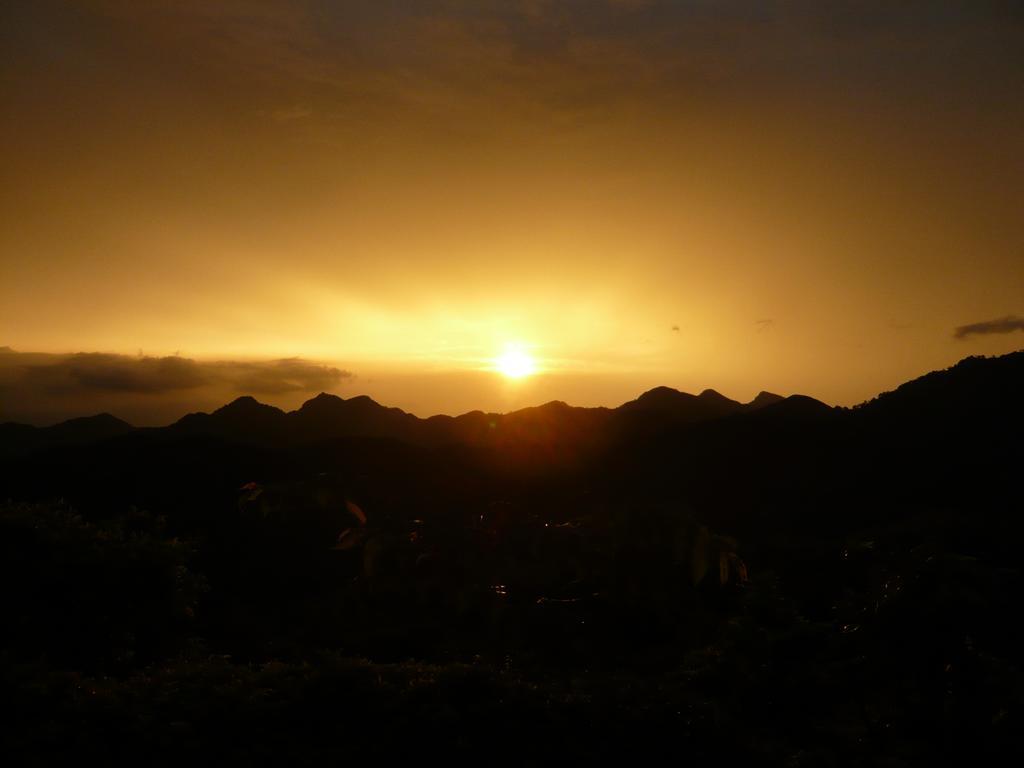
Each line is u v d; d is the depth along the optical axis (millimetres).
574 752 6562
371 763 6316
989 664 5449
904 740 6176
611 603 5207
